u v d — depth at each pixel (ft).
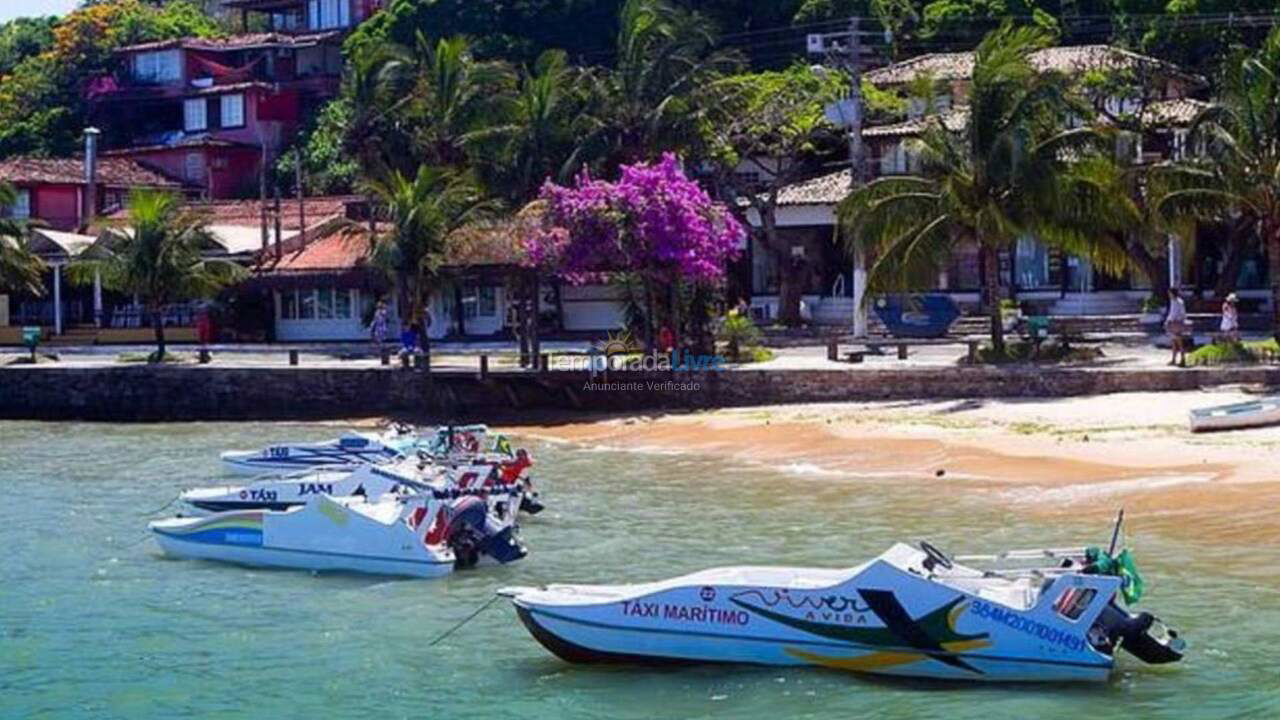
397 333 236.02
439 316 234.99
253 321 248.11
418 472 99.86
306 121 348.38
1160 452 113.19
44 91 374.22
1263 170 142.10
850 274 228.02
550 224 162.50
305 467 129.08
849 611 64.64
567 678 66.69
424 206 175.94
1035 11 255.91
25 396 190.90
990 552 85.66
